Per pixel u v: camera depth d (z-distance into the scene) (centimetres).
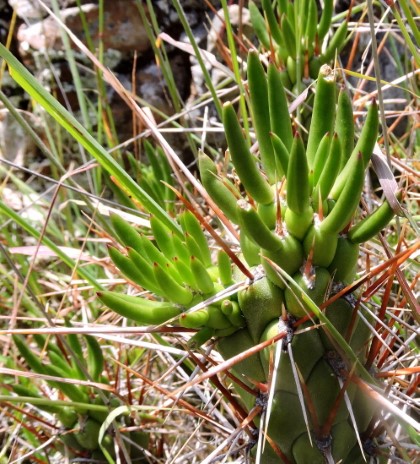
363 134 36
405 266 50
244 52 74
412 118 74
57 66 85
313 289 37
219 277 40
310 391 38
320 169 38
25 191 77
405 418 37
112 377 60
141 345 42
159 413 56
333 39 60
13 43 87
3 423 62
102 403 51
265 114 39
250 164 36
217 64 61
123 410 49
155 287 39
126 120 85
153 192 62
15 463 57
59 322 62
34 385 59
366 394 39
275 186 39
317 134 38
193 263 38
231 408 50
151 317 39
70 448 52
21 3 85
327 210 38
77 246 74
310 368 38
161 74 85
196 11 84
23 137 85
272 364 38
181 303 39
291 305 37
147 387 55
